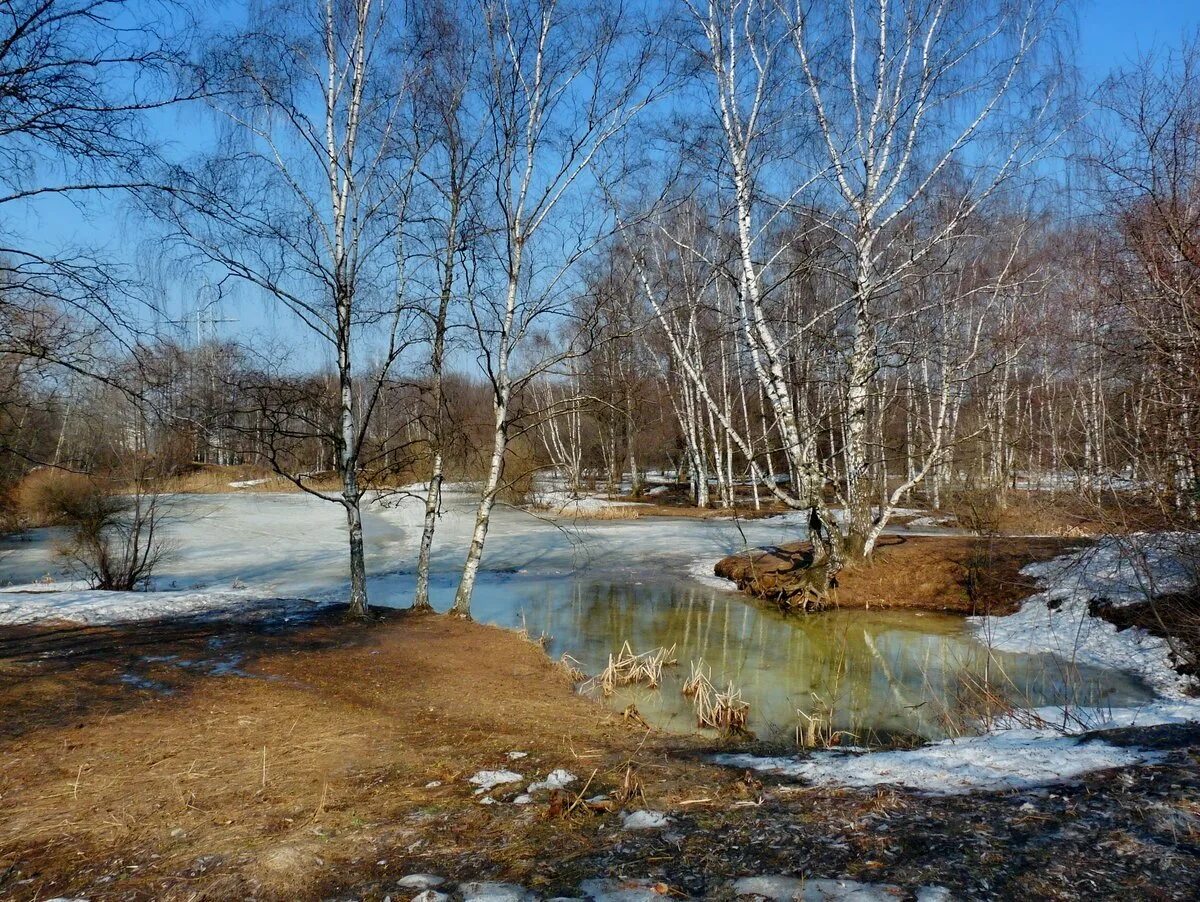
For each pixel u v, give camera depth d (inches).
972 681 366.0
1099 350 496.7
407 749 241.0
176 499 1235.2
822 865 130.0
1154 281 374.6
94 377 315.3
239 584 653.3
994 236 585.0
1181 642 407.2
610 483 1546.5
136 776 211.5
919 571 629.9
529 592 665.6
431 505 527.2
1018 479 903.7
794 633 520.1
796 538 946.1
